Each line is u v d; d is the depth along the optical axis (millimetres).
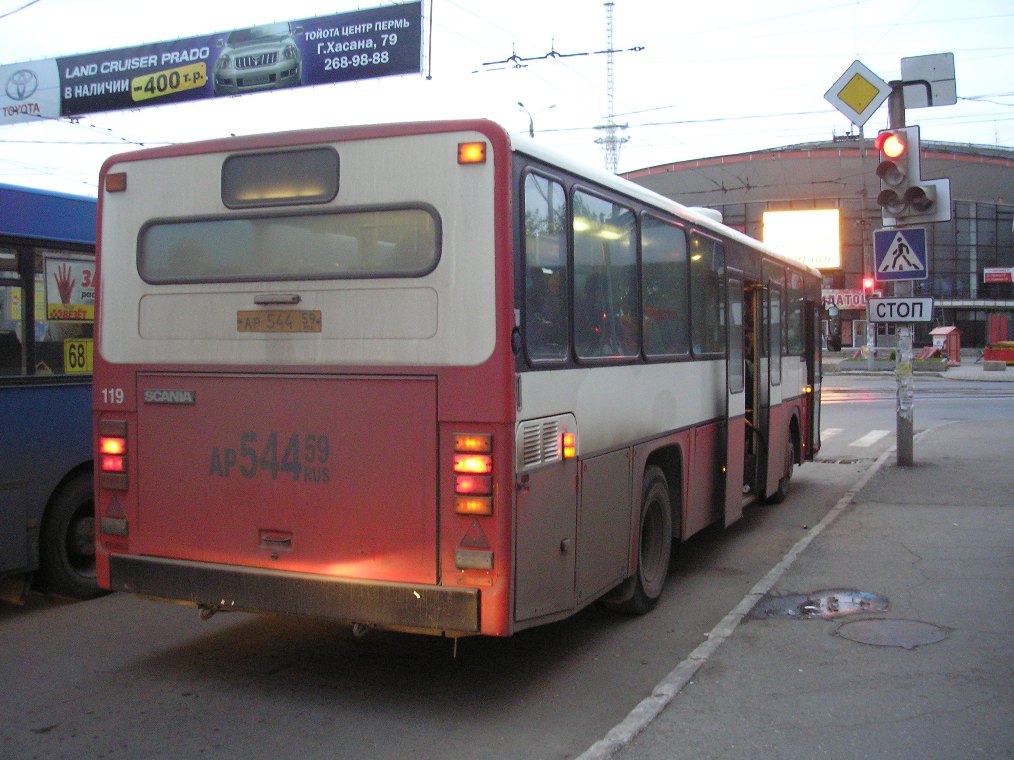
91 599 7285
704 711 4832
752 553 8836
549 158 5129
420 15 18656
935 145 67000
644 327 6469
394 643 6133
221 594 5148
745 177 62562
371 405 4852
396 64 18859
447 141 4742
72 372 7148
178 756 4391
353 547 4895
